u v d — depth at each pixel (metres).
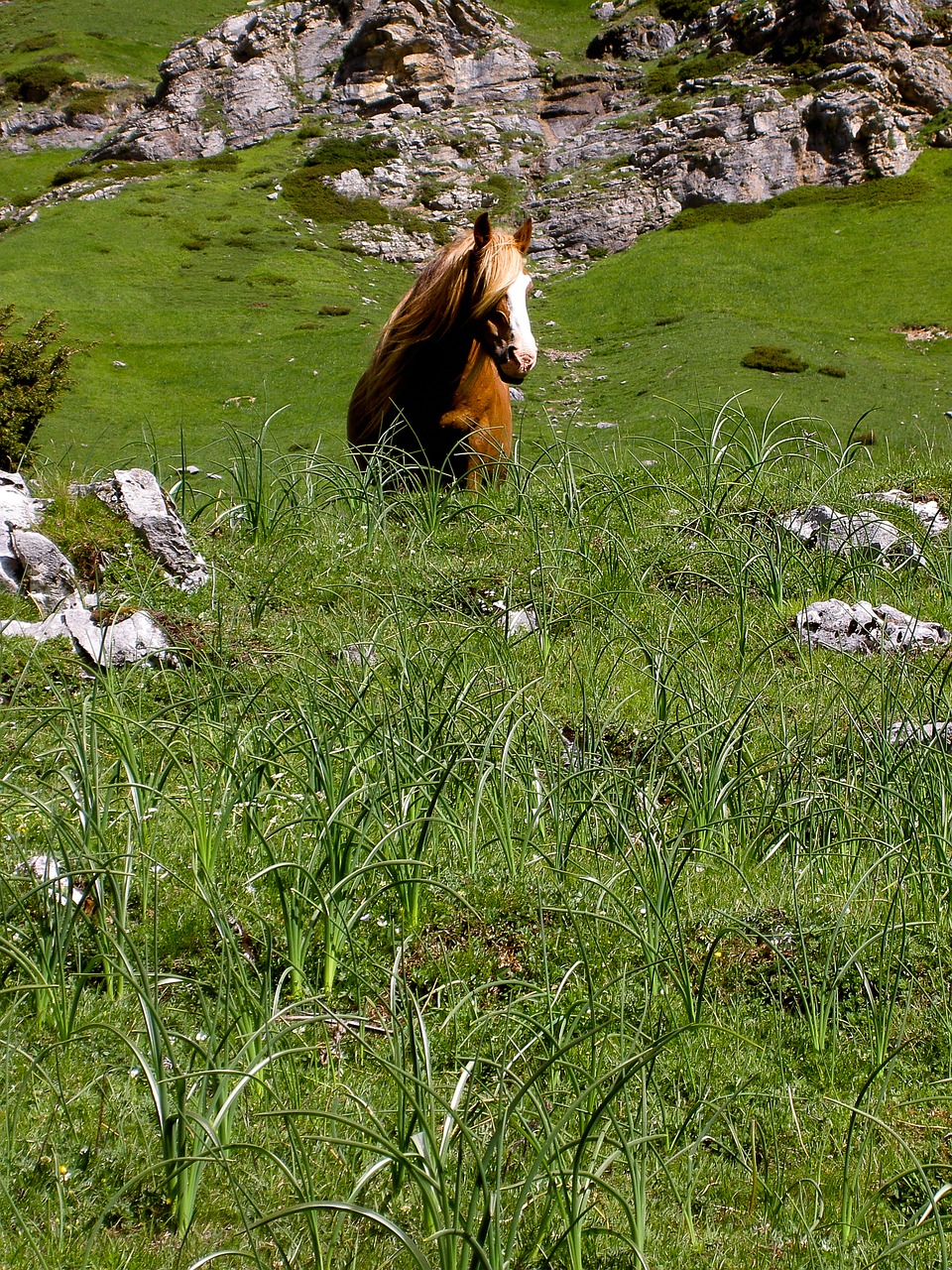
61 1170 4.43
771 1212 4.65
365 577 10.93
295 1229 4.33
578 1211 4.21
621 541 11.52
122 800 6.77
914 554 11.82
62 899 5.79
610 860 6.68
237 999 5.27
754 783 7.51
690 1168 4.54
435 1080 5.09
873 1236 4.58
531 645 9.70
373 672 7.84
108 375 42.22
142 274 55.12
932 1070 5.49
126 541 10.66
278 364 43.88
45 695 8.23
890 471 15.46
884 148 61.34
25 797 6.37
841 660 9.84
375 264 61.03
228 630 9.62
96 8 112.56
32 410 23.64
